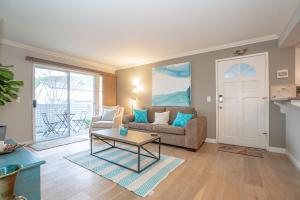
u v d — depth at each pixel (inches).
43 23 95.7
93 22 94.4
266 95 116.3
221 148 120.5
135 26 99.4
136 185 68.0
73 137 157.6
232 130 130.6
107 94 199.0
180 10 82.1
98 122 154.2
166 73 163.3
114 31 106.4
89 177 75.3
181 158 99.8
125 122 155.3
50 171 81.4
